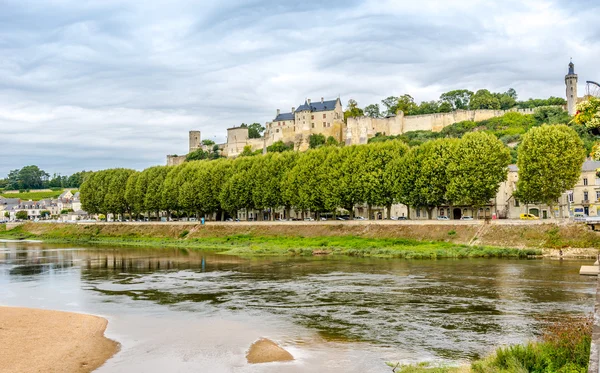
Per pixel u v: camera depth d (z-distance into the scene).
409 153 114.12
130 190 169.62
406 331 40.88
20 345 38.34
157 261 94.94
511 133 179.88
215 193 143.25
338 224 118.12
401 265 79.56
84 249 125.94
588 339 28.00
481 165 103.81
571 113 188.25
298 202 126.88
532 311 45.84
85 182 188.25
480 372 28.69
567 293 53.38
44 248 130.50
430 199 109.31
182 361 35.03
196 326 44.50
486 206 126.75
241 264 87.12
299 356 35.53
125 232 159.62
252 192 134.88
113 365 34.31
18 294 61.94
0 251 121.44
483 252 88.38
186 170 154.75
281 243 115.12
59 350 37.19
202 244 130.00
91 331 42.66
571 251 84.56
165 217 196.50
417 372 29.88
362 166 117.19
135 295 59.78
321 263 85.38
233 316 47.97
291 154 136.50
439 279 64.75
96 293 61.66
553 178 97.44
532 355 28.77
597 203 112.69
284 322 45.16
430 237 102.75
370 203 116.62
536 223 92.81
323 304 52.12
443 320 43.88
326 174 122.50
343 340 39.03
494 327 41.03
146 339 40.44
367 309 49.16
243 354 36.31
